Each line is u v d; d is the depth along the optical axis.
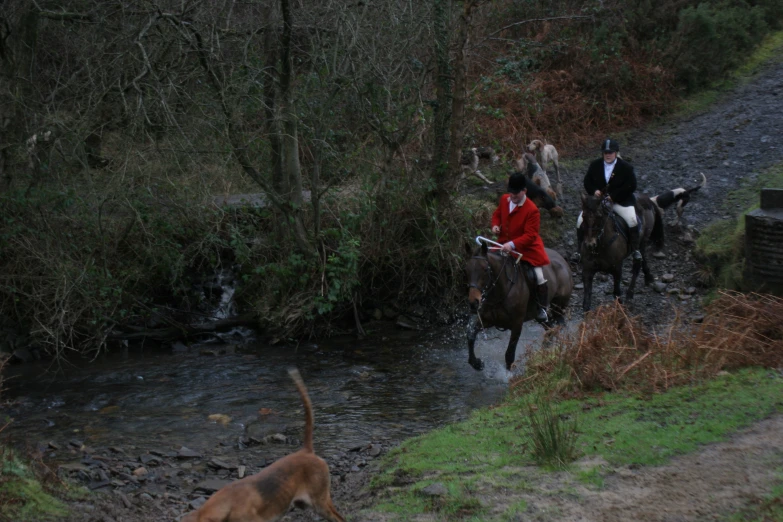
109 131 12.40
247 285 13.33
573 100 19.64
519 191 10.04
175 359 11.75
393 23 12.70
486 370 10.66
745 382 7.52
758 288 11.29
